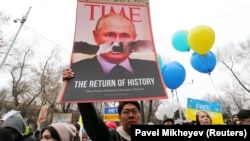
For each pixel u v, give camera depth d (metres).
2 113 32.16
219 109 7.24
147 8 3.46
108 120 9.83
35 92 29.02
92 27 3.25
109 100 2.80
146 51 3.19
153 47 3.22
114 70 3.00
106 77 2.94
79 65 2.99
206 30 6.49
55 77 29.00
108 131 2.55
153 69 3.06
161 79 2.99
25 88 28.56
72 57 3.03
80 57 3.04
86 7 3.33
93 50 3.11
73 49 3.09
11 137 3.11
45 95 28.06
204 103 7.27
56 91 28.38
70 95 2.75
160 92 2.90
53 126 2.84
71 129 2.96
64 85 2.80
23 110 29.20
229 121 7.49
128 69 3.03
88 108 2.60
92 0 3.38
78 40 3.15
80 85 2.83
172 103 8.00
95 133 2.52
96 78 2.91
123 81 2.94
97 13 3.33
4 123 3.22
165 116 9.41
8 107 32.22
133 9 3.43
